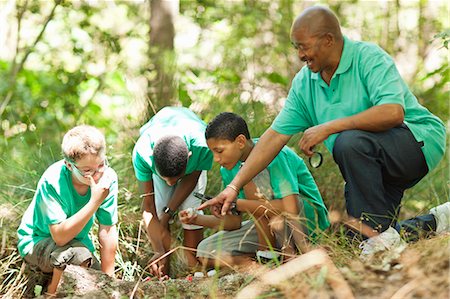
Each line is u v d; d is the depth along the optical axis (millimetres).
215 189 5672
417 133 4262
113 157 5840
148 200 4953
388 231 4051
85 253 4426
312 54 4230
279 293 3473
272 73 7863
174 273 5012
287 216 4363
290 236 4281
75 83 8055
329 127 4117
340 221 4742
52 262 4383
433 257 3434
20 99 7621
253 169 4371
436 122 4379
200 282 3969
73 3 8195
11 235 4918
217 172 5719
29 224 4566
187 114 5098
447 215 4555
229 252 4688
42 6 8227
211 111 6520
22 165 5887
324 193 5742
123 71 7785
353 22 8883
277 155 4527
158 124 4992
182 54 7531
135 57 8367
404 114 4168
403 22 8930
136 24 8422
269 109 6477
